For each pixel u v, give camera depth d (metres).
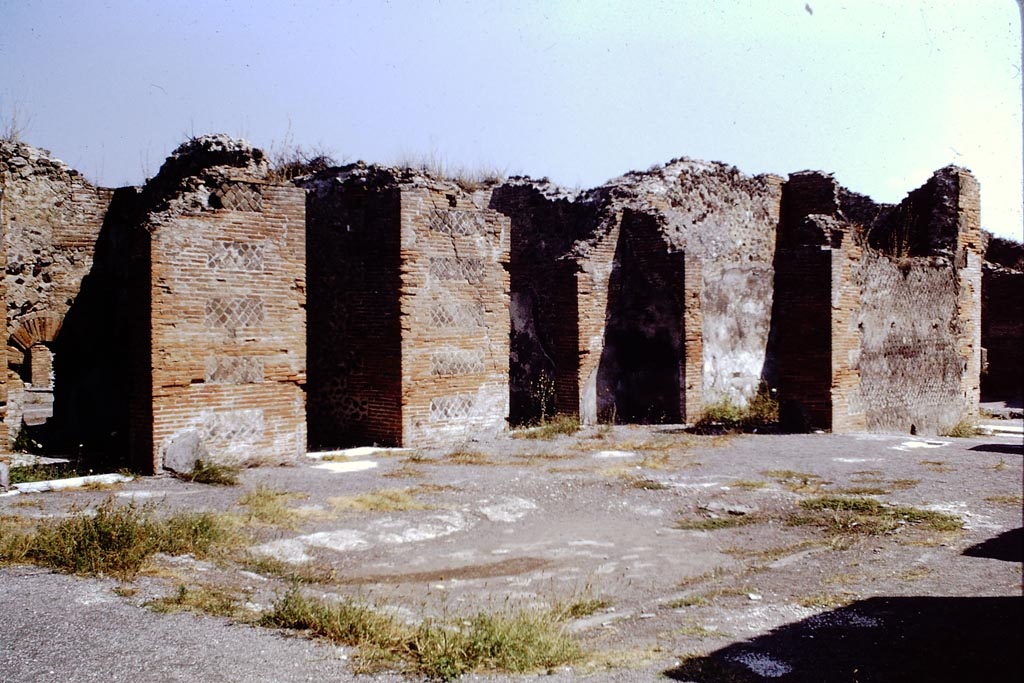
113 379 13.59
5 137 14.62
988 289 28.50
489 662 5.12
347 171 14.55
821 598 6.55
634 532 8.93
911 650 5.31
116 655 4.97
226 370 11.33
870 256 16.47
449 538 8.56
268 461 11.73
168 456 10.73
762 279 20.50
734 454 12.83
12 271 14.45
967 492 10.07
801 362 15.44
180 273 10.88
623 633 5.89
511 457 12.61
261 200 11.73
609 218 17.72
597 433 15.11
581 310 16.81
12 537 7.14
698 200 19.55
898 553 7.83
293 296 12.07
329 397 14.17
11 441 13.41
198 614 5.75
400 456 12.54
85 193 15.21
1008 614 5.98
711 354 18.89
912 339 17.83
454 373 13.95
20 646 5.03
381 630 5.55
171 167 12.55
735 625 5.99
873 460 12.20
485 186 20.34
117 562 6.72
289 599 5.89
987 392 28.38
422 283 13.46
